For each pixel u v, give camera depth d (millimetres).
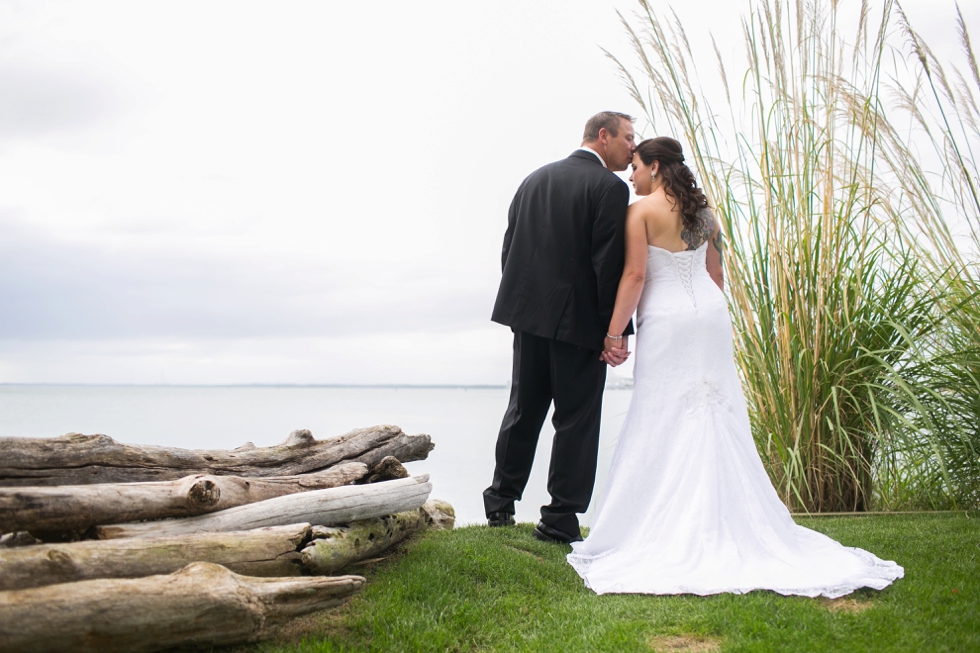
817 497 4242
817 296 4152
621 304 3225
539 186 3568
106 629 1715
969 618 2254
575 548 3115
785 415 4242
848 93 4355
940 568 2822
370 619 2320
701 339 3064
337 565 2512
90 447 2402
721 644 2133
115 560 1935
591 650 2156
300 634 2227
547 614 2484
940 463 4113
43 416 21953
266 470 3010
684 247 3197
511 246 3617
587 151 3586
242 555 2203
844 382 4145
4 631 1583
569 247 3398
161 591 1805
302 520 2529
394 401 72938
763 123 4461
